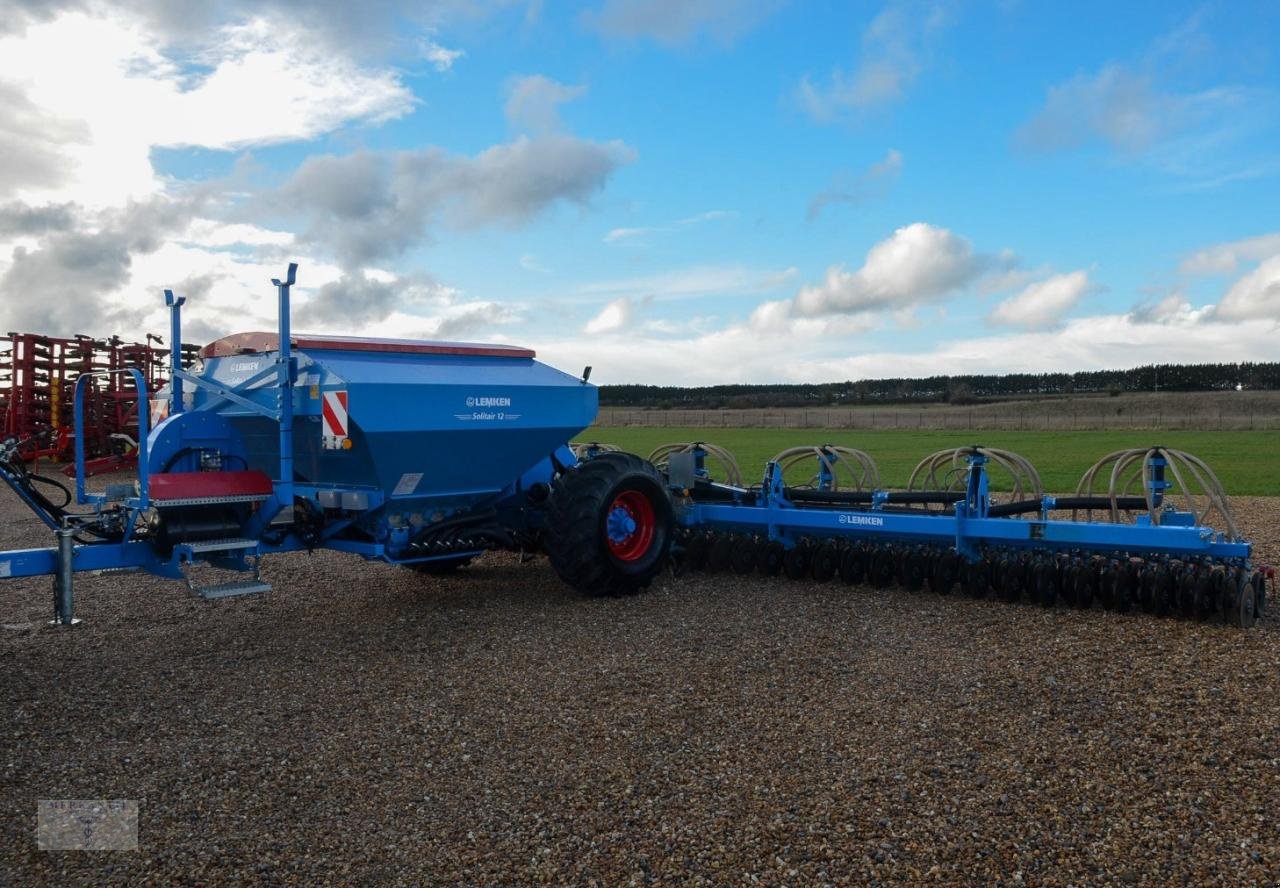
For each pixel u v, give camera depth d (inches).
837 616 283.7
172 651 259.3
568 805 154.6
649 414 2837.1
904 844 138.6
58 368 881.5
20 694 220.7
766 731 185.8
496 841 143.0
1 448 236.8
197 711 207.2
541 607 304.5
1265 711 190.7
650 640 259.4
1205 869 129.9
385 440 268.7
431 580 356.8
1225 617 262.4
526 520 344.2
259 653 256.4
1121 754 169.8
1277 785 155.6
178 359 296.5
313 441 282.2
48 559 237.3
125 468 873.5
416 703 209.2
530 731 189.2
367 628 283.0
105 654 256.7
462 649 254.8
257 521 272.8
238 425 293.7
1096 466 323.0
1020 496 340.8
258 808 156.8
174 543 251.9
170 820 152.9
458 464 294.4
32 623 293.0
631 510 323.6
